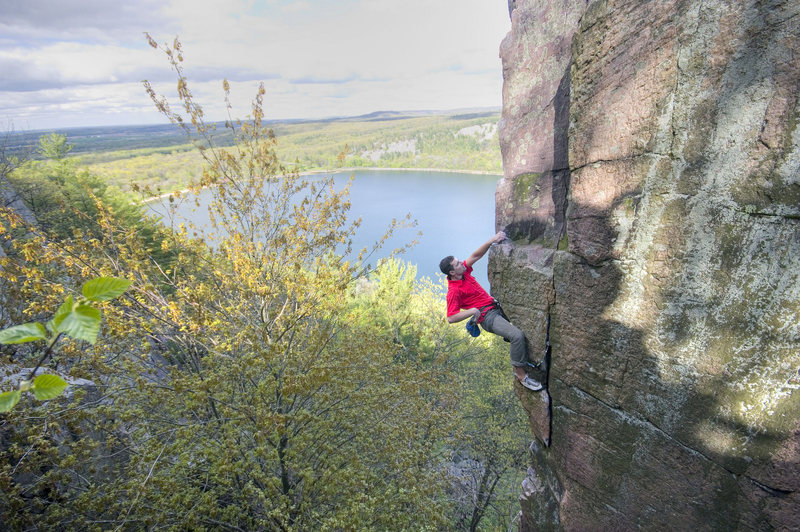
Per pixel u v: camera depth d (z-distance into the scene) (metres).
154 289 6.14
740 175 2.44
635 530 3.38
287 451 5.45
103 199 19.00
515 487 10.83
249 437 5.84
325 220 7.82
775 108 2.27
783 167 2.28
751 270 2.46
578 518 3.89
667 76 2.63
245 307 6.99
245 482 6.09
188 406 5.04
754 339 2.49
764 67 2.28
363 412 6.29
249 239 7.32
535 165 3.98
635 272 3.01
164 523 5.12
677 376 2.88
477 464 11.73
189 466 5.52
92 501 4.53
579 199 3.27
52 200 18.16
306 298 7.30
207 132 6.98
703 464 2.83
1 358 5.50
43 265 6.30
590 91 3.05
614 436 3.42
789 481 2.43
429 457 6.02
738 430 2.61
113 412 5.74
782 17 2.19
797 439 2.38
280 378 5.78
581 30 3.06
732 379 2.60
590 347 3.46
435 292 17.11
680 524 3.04
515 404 11.98
